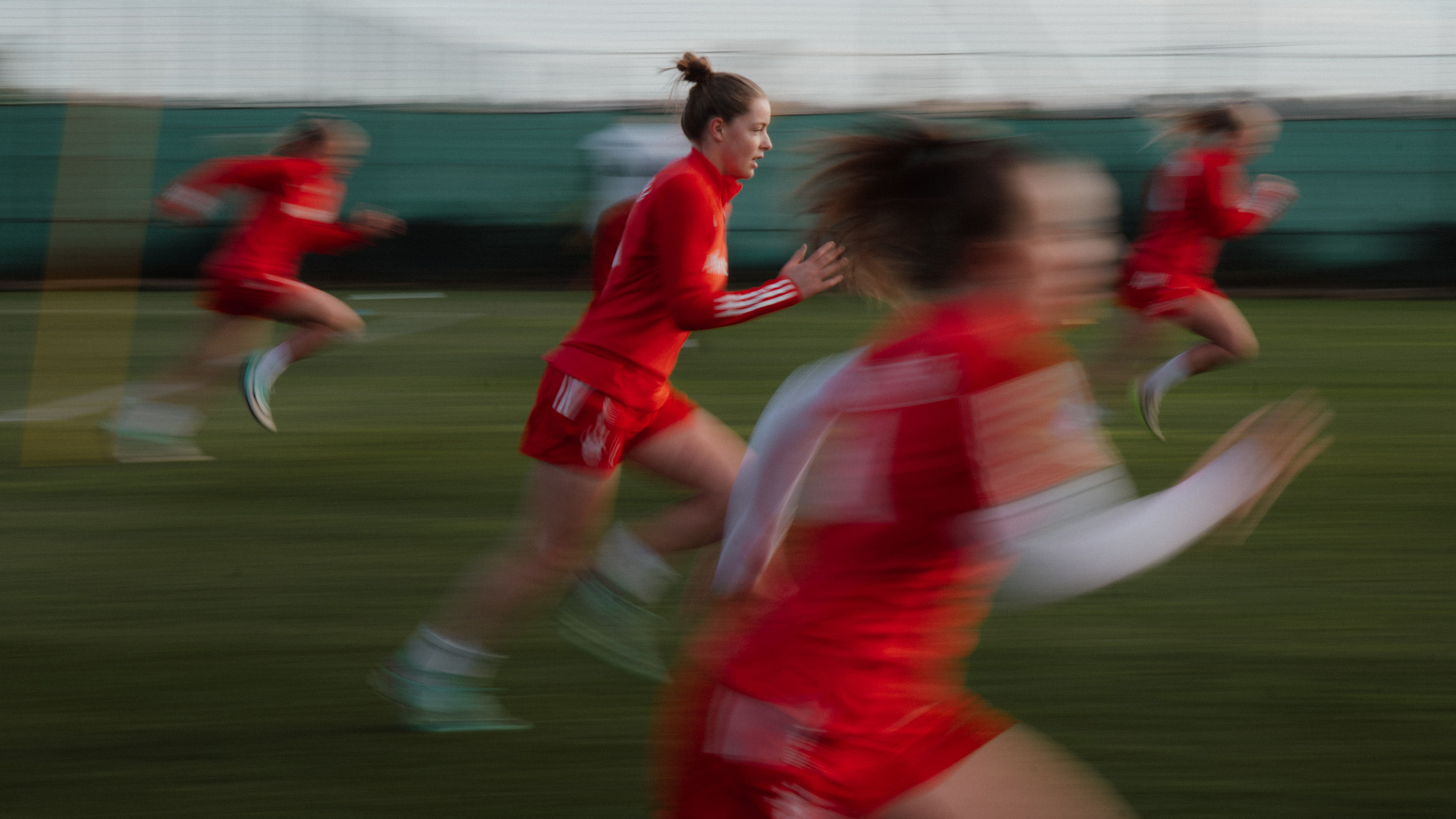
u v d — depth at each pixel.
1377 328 16.11
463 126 22.89
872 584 2.22
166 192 8.45
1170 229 9.21
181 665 4.83
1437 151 21.28
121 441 8.60
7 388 11.79
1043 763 2.30
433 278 23.03
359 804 3.74
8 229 21.94
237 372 11.56
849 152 2.24
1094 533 2.07
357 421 10.00
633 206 4.38
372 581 5.88
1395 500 7.20
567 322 17.19
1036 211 2.12
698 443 4.46
